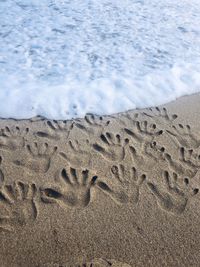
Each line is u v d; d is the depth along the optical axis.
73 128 1.15
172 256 0.84
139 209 0.94
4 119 1.16
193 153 1.10
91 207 0.93
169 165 1.06
